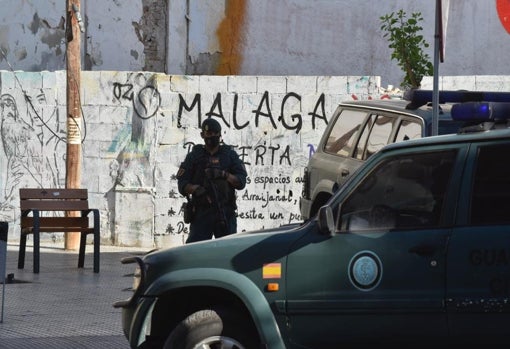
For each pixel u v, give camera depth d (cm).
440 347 1416
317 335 1468
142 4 4444
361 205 1492
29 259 3319
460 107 1498
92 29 4412
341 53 4528
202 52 4503
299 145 3716
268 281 1484
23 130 3753
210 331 1518
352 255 1455
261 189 3734
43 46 4384
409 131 2412
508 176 1414
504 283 1377
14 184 3756
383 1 4519
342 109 2753
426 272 1418
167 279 1524
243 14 4528
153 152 3722
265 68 4528
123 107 3731
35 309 2433
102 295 2644
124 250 3616
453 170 1448
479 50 4494
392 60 4506
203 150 2481
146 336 1594
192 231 2461
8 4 4375
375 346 1448
